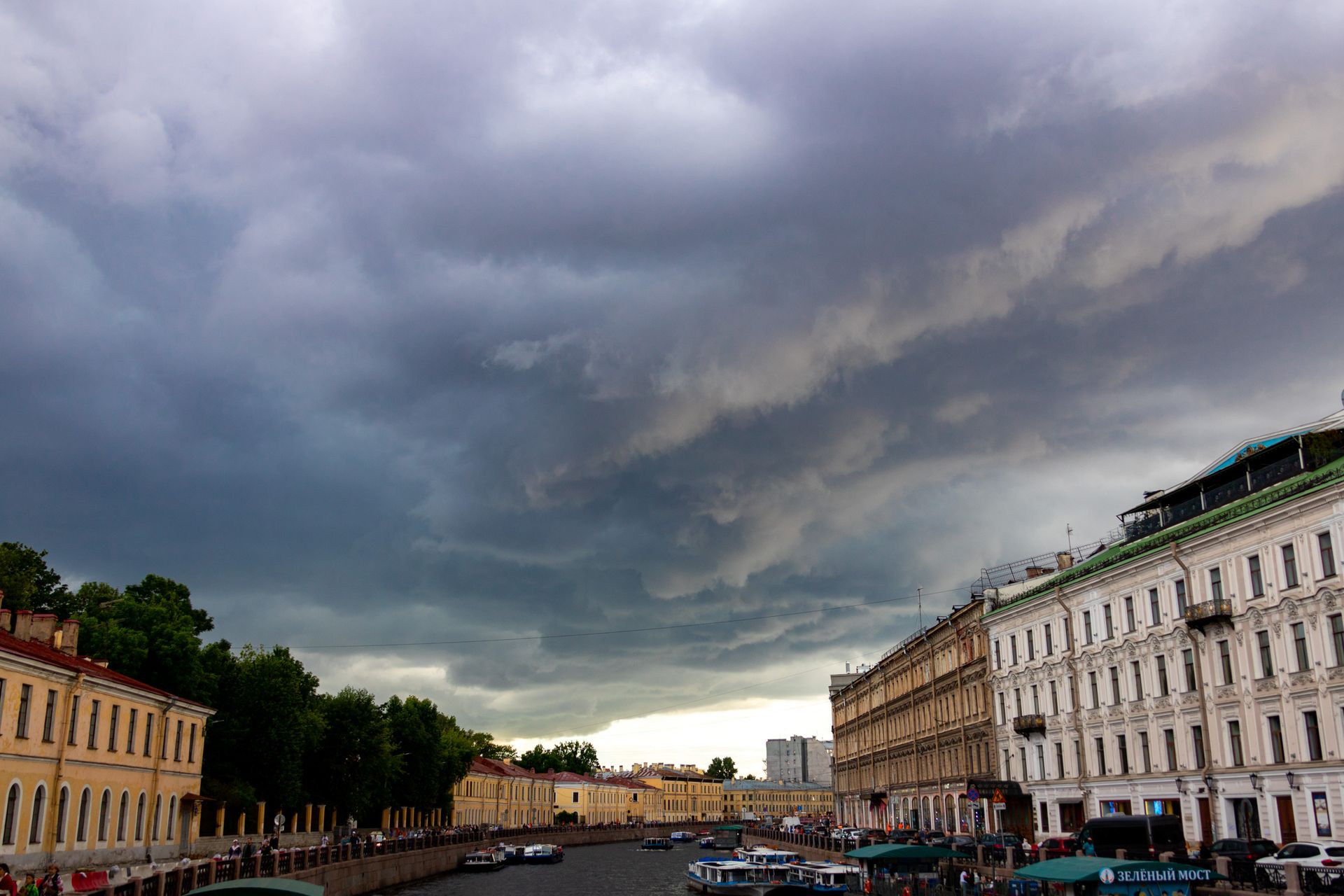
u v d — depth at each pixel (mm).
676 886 78812
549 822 194625
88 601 78938
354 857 67188
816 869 56938
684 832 185500
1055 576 66312
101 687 50969
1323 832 41844
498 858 103250
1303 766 42938
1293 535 44281
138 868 53625
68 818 47438
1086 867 31219
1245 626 46781
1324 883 31578
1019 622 67750
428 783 117062
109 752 51969
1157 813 52594
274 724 79875
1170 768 51938
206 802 74062
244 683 79938
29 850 44250
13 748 43031
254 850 62969
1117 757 56469
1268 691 45312
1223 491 53344
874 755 106562
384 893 70750
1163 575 52875
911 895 45125
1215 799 48156
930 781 85250
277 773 79750
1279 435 52625
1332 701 41750
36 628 55750
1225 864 35000
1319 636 42594
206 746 77500
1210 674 49031
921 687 88500
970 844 58438
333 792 93562
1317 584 42688
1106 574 57594
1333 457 46312
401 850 79875
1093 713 58844
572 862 115812
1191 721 50312
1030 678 66062
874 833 71375
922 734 87938
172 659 70062
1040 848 47969
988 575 75688
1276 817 44594
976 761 74375
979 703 74125
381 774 98312
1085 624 60250
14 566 73125
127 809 54000
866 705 111875
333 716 94062
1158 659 53125
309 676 94250
